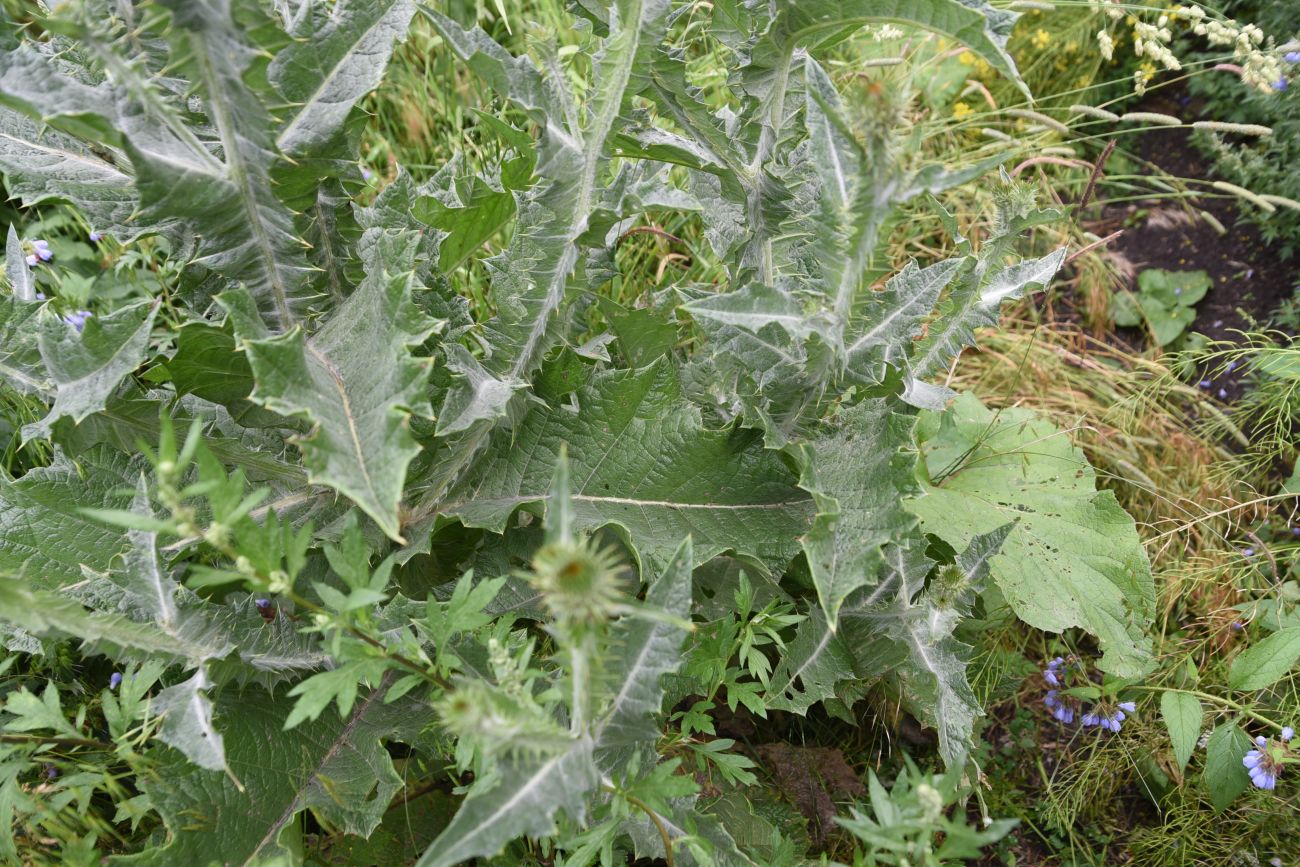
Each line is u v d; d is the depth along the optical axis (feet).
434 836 2.98
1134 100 4.85
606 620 2.43
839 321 2.78
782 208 2.98
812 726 3.34
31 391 2.87
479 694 2.11
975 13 2.67
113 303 3.68
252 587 2.53
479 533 3.08
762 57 2.89
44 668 3.07
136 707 2.76
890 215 2.66
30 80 2.63
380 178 4.00
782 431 2.97
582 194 2.88
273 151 2.73
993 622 3.43
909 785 2.64
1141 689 3.39
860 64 4.25
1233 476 3.92
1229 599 3.65
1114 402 4.08
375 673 2.62
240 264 2.83
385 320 2.68
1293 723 3.40
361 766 2.79
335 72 2.83
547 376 3.05
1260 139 4.50
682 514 3.04
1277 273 4.40
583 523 2.98
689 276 3.65
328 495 2.98
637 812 2.79
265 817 2.73
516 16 4.25
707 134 2.91
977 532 3.48
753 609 3.16
